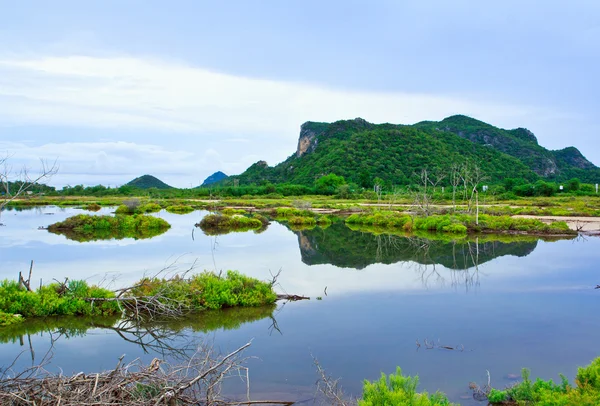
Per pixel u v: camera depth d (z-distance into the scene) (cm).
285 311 1411
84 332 1198
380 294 1634
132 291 1416
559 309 1438
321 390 822
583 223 3959
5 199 1406
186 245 2825
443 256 2519
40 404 581
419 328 1242
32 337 1155
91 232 3453
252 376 913
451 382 896
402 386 721
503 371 952
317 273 2027
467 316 1358
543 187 8019
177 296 1387
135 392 643
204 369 816
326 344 1112
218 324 1276
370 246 2908
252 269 2078
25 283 1420
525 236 3378
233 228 3894
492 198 6525
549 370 960
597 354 1051
